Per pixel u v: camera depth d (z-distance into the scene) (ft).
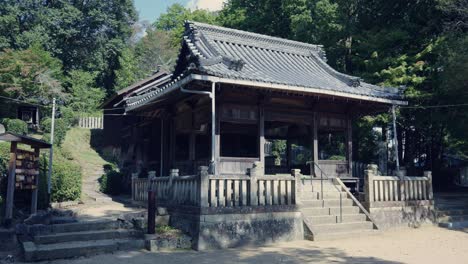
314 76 53.88
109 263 27.35
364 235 39.27
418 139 88.12
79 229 34.68
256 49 59.72
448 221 48.78
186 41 51.24
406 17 81.10
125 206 51.93
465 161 108.88
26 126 81.05
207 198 33.45
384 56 75.00
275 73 48.80
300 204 38.19
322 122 53.83
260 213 35.58
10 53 92.73
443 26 73.20
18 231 32.50
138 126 81.71
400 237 39.06
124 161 88.33
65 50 138.92
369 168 44.34
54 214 42.78
